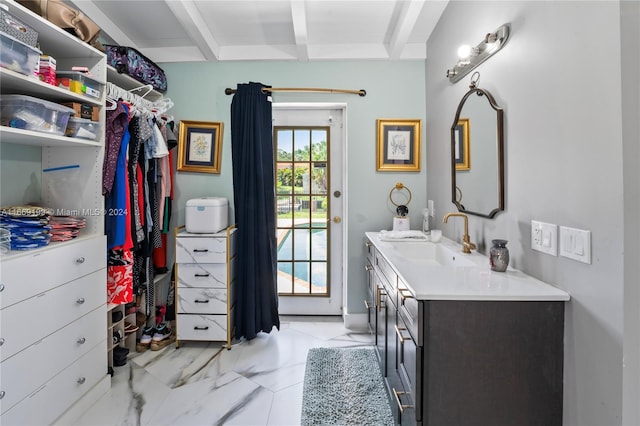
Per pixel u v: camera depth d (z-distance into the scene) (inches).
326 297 121.6
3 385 50.9
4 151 67.2
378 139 108.7
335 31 98.1
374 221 110.6
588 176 40.3
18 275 53.2
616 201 36.4
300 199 120.0
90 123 70.6
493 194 63.1
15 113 57.2
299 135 118.7
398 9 86.5
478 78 69.4
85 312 67.9
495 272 55.0
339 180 119.1
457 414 45.2
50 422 59.4
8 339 51.7
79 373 66.2
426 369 44.9
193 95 109.0
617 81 35.9
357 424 64.4
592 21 39.3
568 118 43.5
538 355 44.7
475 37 70.5
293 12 79.7
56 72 65.6
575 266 42.9
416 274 53.8
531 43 51.3
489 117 64.0
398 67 108.3
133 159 82.0
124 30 96.8
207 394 73.7
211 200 95.6
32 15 56.4
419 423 45.4
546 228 48.0
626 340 35.8
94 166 73.7
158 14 88.9
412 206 109.5
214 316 94.6
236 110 103.0
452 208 86.9
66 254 62.9
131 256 81.6
